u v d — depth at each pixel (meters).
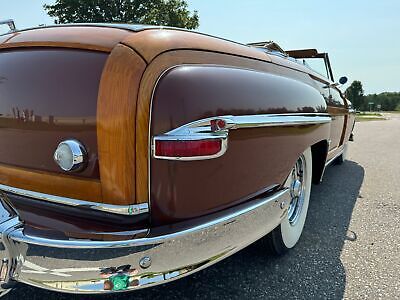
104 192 1.45
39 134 1.58
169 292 2.09
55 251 1.39
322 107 2.54
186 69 1.49
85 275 1.38
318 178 3.00
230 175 1.61
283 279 2.26
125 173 1.41
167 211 1.46
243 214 1.67
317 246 2.74
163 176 1.43
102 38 1.51
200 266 1.54
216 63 1.65
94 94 1.44
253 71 1.86
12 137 1.67
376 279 2.29
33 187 1.64
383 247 2.75
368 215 3.46
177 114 1.42
